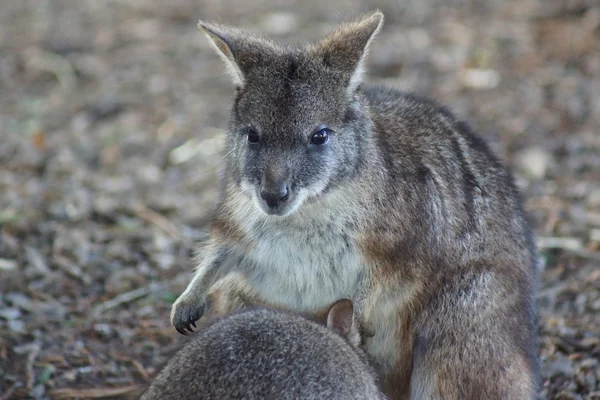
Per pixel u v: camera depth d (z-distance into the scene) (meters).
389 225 10.62
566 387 11.58
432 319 10.83
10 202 16.50
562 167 17.11
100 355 12.45
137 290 14.02
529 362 11.00
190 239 15.46
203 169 17.86
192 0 26.50
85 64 22.69
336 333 9.27
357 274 10.76
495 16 23.28
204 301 11.10
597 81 19.84
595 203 15.84
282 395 8.09
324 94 10.30
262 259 10.87
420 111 11.52
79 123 19.97
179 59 22.84
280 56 10.43
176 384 8.20
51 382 11.83
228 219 10.99
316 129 10.23
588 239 14.96
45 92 21.50
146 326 13.17
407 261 10.73
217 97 20.84
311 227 10.59
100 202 16.56
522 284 11.21
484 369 10.74
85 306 13.66
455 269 10.91
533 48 21.39
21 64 22.70
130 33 24.39
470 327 10.78
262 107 10.23
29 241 15.27
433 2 24.75
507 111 19.03
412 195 10.80
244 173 10.37
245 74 10.43
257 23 24.19
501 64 20.94
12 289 13.91
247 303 11.05
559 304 13.46
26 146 18.80
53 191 16.97
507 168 12.03
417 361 10.88
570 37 21.53
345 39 10.60
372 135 10.74
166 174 17.83
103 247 15.21
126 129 19.55
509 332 10.89
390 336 10.93
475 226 11.05
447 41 22.22
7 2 27.27
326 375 8.43
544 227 15.23
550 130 18.28
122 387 11.79
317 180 10.23
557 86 19.80
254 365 8.23
